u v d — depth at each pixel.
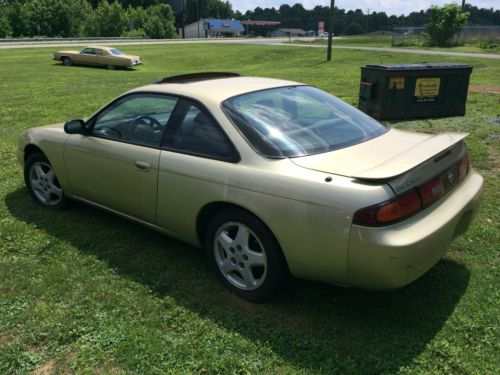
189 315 3.17
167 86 3.86
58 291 3.44
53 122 10.08
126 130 3.98
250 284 3.29
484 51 33.56
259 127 3.29
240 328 3.04
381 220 2.62
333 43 55.94
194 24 130.00
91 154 4.18
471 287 3.41
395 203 2.66
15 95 14.94
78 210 4.94
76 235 4.35
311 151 3.15
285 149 3.14
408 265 2.67
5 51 39.31
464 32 41.28
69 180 4.54
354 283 2.82
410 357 2.75
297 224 2.87
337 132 3.45
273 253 3.07
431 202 2.91
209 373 2.66
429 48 38.66
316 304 3.29
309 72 22.34
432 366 2.67
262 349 2.83
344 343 2.88
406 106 9.54
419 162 2.83
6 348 2.86
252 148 3.16
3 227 4.50
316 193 2.79
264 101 3.59
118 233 4.40
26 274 3.67
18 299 3.35
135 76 23.06
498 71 19.61
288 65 30.05
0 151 7.21
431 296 3.33
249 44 55.94
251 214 3.12
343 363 2.71
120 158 3.91
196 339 2.93
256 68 29.00
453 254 3.89
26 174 5.08
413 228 2.72
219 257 3.47
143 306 3.26
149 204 3.79
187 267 3.81
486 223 4.41
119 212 4.20
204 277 3.66
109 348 2.86
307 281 3.56
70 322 3.08
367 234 2.63
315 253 2.85
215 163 3.27
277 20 184.50
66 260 3.91
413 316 3.12
